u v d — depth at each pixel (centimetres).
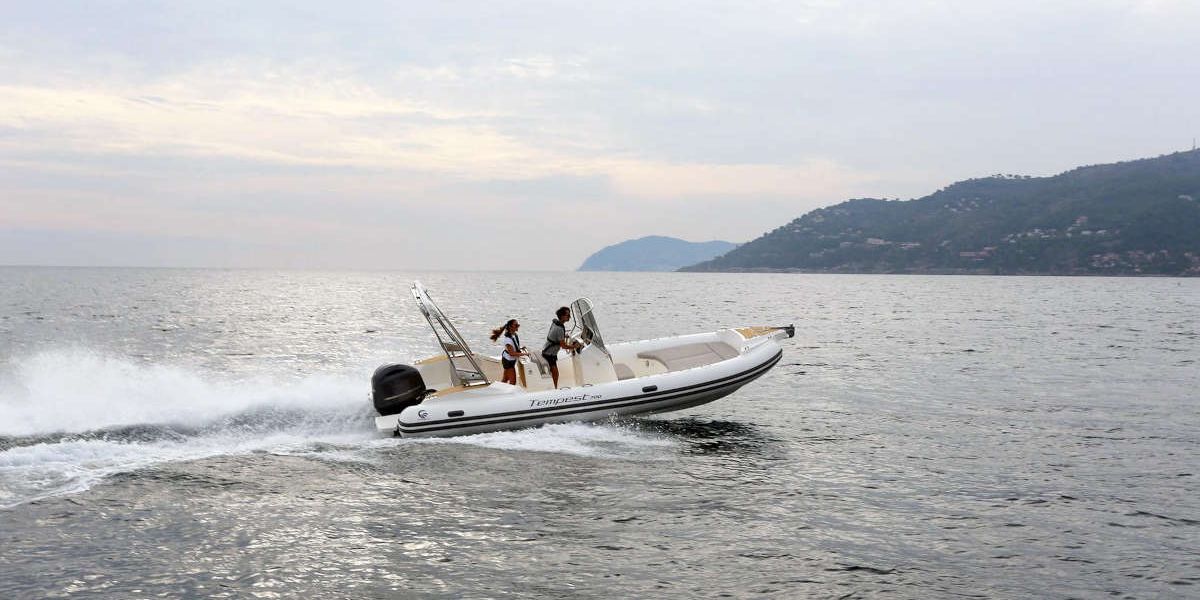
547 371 1302
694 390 1220
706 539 746
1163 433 1245
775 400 1547
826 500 872
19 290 7562
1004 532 780
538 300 6825
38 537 703
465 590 626
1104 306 5994
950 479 965
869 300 7131
